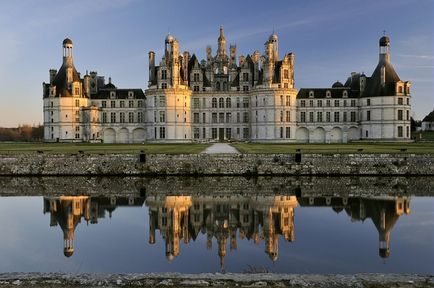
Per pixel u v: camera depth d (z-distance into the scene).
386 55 142.50
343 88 148.75
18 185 57.12
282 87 135.38
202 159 65.56
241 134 146.50
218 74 150.25
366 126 142.88
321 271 24.53
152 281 17.80
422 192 51.12
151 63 144.38
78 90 144.38
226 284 17.50
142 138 150.12
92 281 17.77
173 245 30.12
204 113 146.50
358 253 27.80
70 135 143.00
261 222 36.69
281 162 65.25
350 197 47.81
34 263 26.39
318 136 148.12
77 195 49.44
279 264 25.86
